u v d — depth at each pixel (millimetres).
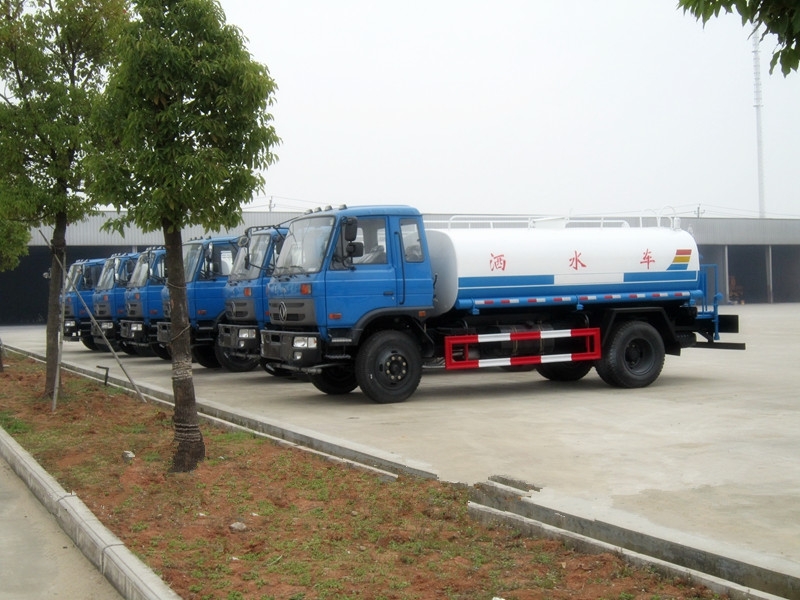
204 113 8578
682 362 19922
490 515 6609
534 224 15109
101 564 6152
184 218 8656
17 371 19562
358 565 5727
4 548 6777
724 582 4988
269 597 5199
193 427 8797
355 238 12914
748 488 7570
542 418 11695
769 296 58406
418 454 9250
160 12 8406
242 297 16203
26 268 53406
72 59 13234
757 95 71062
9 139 12195
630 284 15188
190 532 6598
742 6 5012
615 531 5934
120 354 25625
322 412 12555
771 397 13547
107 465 9000
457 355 14234
